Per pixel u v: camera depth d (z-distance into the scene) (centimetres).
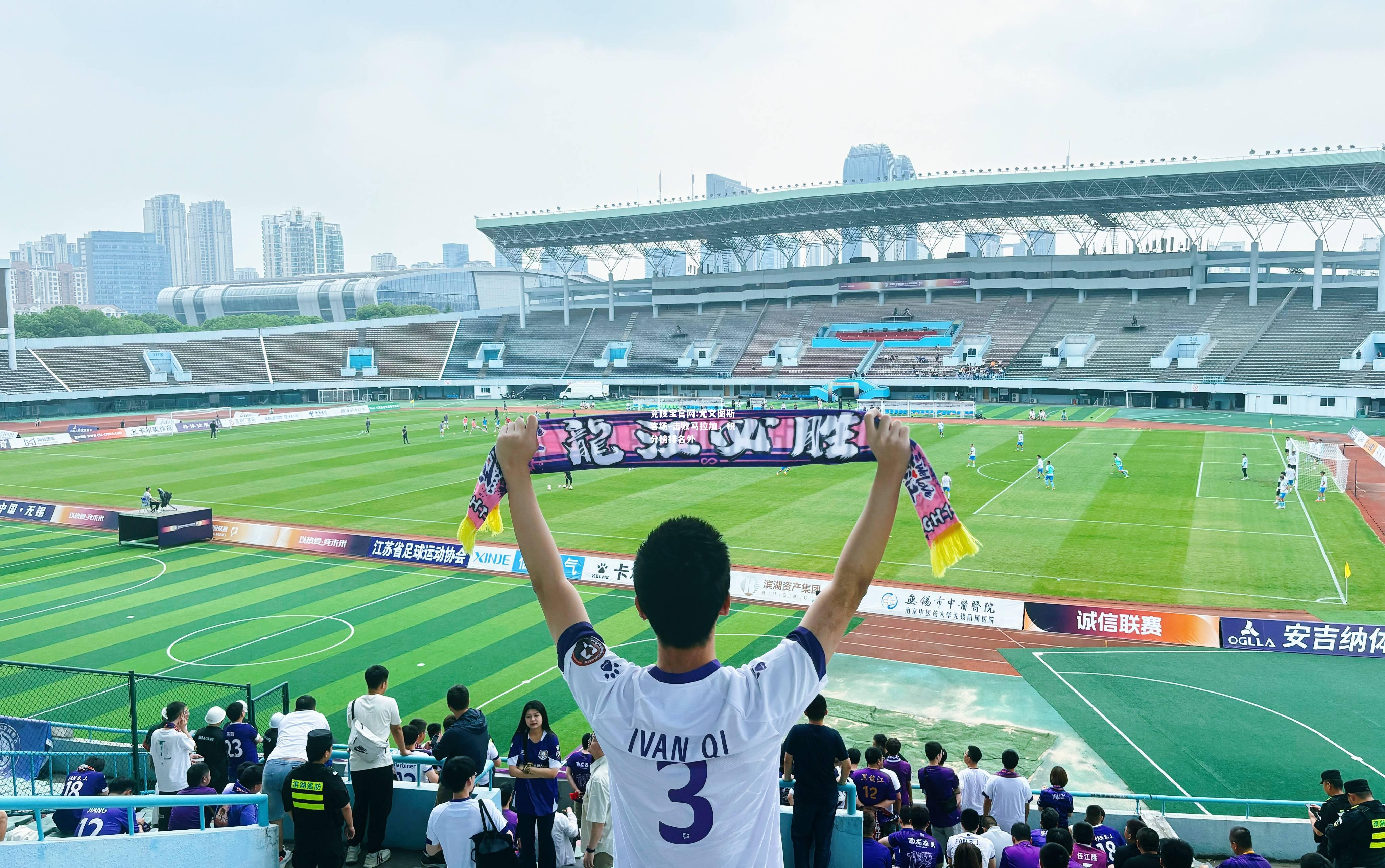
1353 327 10100
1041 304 12325
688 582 268
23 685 2589
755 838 269
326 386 13488
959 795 1588
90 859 664
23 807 676
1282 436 8062
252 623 3169
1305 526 4494
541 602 306
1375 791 2009
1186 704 2495
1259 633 2914
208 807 1241
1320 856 1093
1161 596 3397
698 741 260
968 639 3038
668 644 278
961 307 12719
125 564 4012
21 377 11012
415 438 8681
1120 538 4275
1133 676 2702
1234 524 4556
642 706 267
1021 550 4062
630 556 3825
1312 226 10456
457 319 15062
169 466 6862
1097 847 1257
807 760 938
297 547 4281
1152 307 11638
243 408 12750
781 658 276
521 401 13312
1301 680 2655
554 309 15300
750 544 4222
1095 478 5919
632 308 15025
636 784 267
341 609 3331
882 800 1380
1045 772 2117
